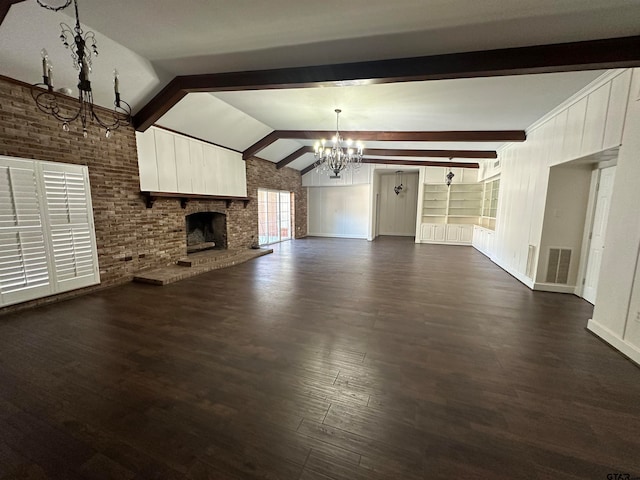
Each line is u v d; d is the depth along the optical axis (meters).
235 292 4.19
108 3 2.33
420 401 1.89
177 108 4.76
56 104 3.54
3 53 2.85
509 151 5.99
